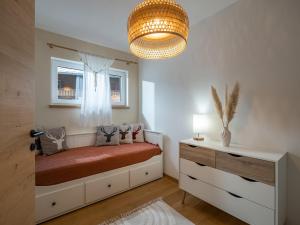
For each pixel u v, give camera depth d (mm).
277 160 1251
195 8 1896
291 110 1446
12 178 759
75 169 1806
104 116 2754
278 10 1502
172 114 2574
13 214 767
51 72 2410
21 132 846
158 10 976
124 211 1824
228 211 1544
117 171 2146
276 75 1525
